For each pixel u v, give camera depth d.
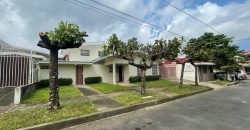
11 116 6.25
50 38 6.38
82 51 21.94
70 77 18.11
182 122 6.06
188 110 7.82
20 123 5.57
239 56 30.00
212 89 16.30
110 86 15.40
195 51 15.11
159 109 8.23
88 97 10.36
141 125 5.87
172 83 18.61
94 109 7.39
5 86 11.75
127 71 20.06
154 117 6.82
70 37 6.60
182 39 12.27
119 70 21.02
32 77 12.65
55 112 6.71
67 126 5.96
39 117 6.14
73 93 11.53
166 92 12.46
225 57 25.30
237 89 16.03
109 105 8.31
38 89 13.73
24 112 6.77
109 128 5.69
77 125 6.12
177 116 6.85
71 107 7.53
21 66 12.22
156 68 23.69
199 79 23.08
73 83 18.22
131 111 8.03
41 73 16.38
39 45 6.86
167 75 25.30
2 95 10.15
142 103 8.73
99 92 12.38
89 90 13.45
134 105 8.30
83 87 15.48
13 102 8.62
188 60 15.53
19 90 8.55
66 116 6.30
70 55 21.33
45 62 16.05
